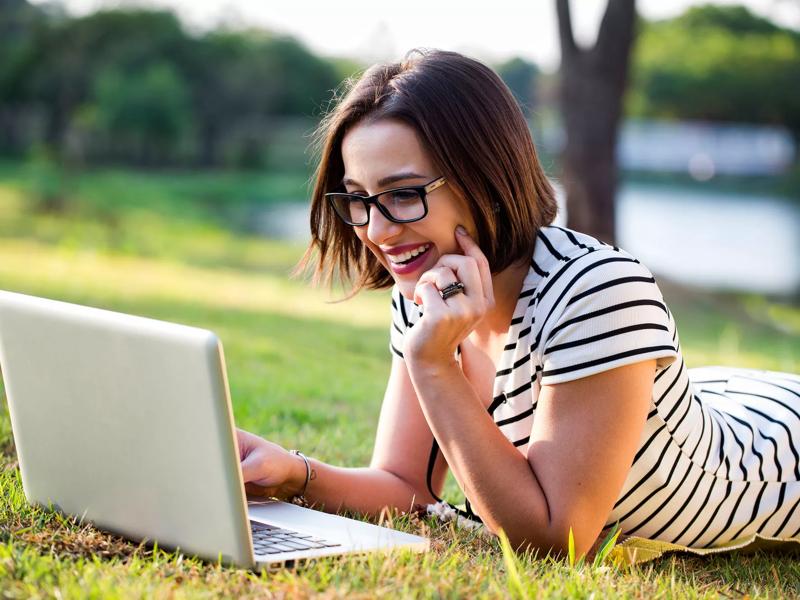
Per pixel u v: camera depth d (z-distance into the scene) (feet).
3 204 61.87
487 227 7.18
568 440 6.86
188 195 90.84
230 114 127.95
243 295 33.30
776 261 68.69
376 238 7.16
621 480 6.93
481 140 7.01
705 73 168.04
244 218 78.69
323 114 7.93
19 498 7.29
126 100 107.34
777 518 8.02
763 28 175.11
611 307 6.91
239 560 5.83
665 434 7.37
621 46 37.29
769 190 129.18
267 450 7.79
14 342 6.67
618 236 38.55
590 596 5.91
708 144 156.15
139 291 30.40
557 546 6.79
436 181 7.02
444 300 6.95
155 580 5.67
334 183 7.74
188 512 5.97
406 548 6.47
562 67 37.96
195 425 5.74
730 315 40.32
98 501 6.52
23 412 6.83
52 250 42.73
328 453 11.11
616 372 6.87
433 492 8.60
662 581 6.70
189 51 126.21
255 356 19.38
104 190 80.69
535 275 7.34
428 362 6.89
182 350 5.65
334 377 17.76
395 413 8.59
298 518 7.09
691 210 101.14
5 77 112.27
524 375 7.39
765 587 7.05
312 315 28.89
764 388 8.87
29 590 5.47
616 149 37.93
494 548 7.29
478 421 6.84
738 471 7.85
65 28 117.08
